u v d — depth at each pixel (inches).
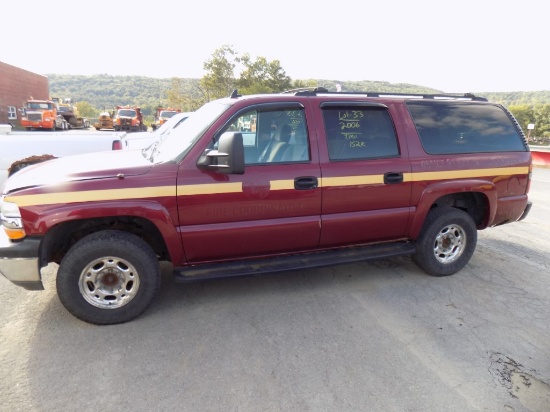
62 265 123.0
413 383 105.2
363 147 151.6
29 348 116.9
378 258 158.6
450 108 170.4
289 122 143.6
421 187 159.3
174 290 156.7
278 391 100.9
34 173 133.5
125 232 129.8
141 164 132.5
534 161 697.6
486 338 127.6
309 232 146.4
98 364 110.2
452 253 175.8
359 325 133.4
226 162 125.3
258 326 131.6
